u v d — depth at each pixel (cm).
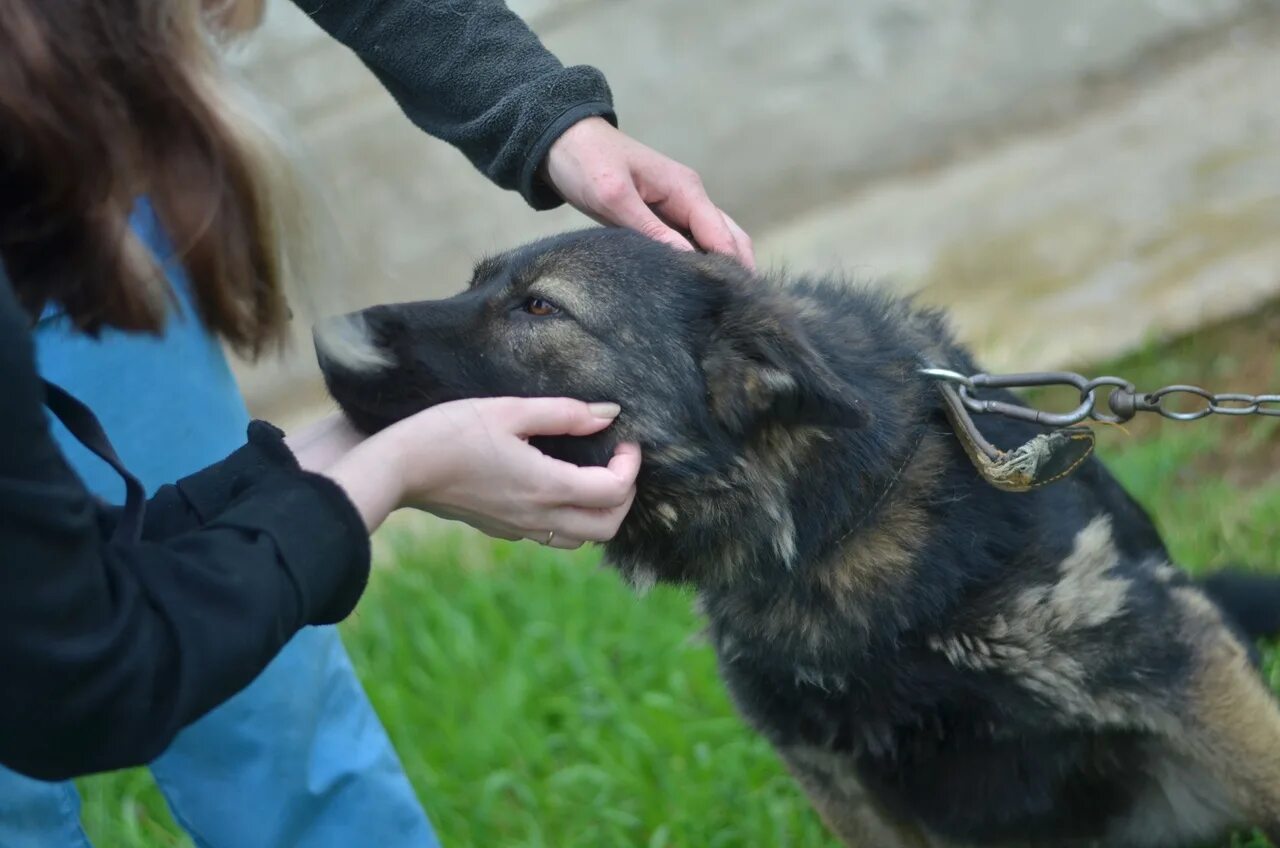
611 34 1159
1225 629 301
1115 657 279
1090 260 643
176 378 268
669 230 311
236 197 225
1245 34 855
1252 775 293
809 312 300
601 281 287
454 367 280
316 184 333
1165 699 284
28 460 146
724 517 288
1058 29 959
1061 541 288
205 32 221
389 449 197
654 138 980
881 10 1091
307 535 174
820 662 292
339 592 179
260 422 204
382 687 459
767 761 391
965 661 282
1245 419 516
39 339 250
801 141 927
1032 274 650
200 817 285
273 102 281
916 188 816
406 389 274
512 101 306
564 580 511
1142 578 291
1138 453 503
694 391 283
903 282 661
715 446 284
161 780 284
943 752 293
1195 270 595
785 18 1129
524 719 434
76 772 161
